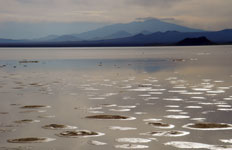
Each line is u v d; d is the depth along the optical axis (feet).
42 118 39.22
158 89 62.49
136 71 106.83
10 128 34.65
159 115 40.04
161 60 175.63
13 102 50.14
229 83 70.44
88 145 28.96
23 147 28.45
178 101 49.34
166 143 29.22
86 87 66.80
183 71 104.27
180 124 35.58
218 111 41.88
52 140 30.42
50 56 248.73
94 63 154.20
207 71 102.22
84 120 38.01
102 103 48.49
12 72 107.86
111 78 84.69
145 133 32.37
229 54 242.78
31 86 69.31
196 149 27.61
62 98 53.47
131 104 47.37
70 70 113.70
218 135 31.45
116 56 238.48
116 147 28.32
